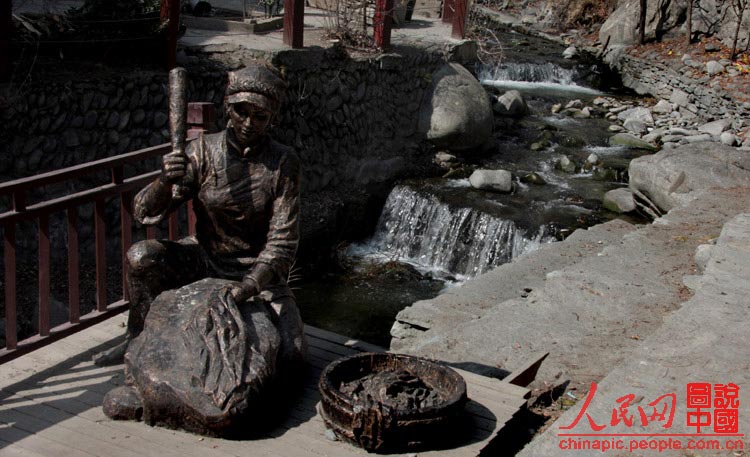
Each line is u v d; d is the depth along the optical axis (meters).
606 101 16.84
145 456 3.58
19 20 9.23
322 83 11.88
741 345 4.75
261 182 4.16
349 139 12.43
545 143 14.34
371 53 13.05
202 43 11.47
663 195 10.57
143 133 10.02
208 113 5.25
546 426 4.48
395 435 3.62
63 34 9.60
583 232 8.72
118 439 3.71
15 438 3.71
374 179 12.76
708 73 16.52
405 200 12.18
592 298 6.15
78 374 4.36
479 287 6.99
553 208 11.77
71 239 4.59
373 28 13.91
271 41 12.05
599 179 13.04
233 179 4.15
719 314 5.19
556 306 6.00
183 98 4.14
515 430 4.31
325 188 12.07
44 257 4.43
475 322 5.73
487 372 4.98
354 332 9.45
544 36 21.52
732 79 16.11
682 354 4.64
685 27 18.59
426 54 14.01
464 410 3.94
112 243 9.75
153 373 3.76
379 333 9.46
